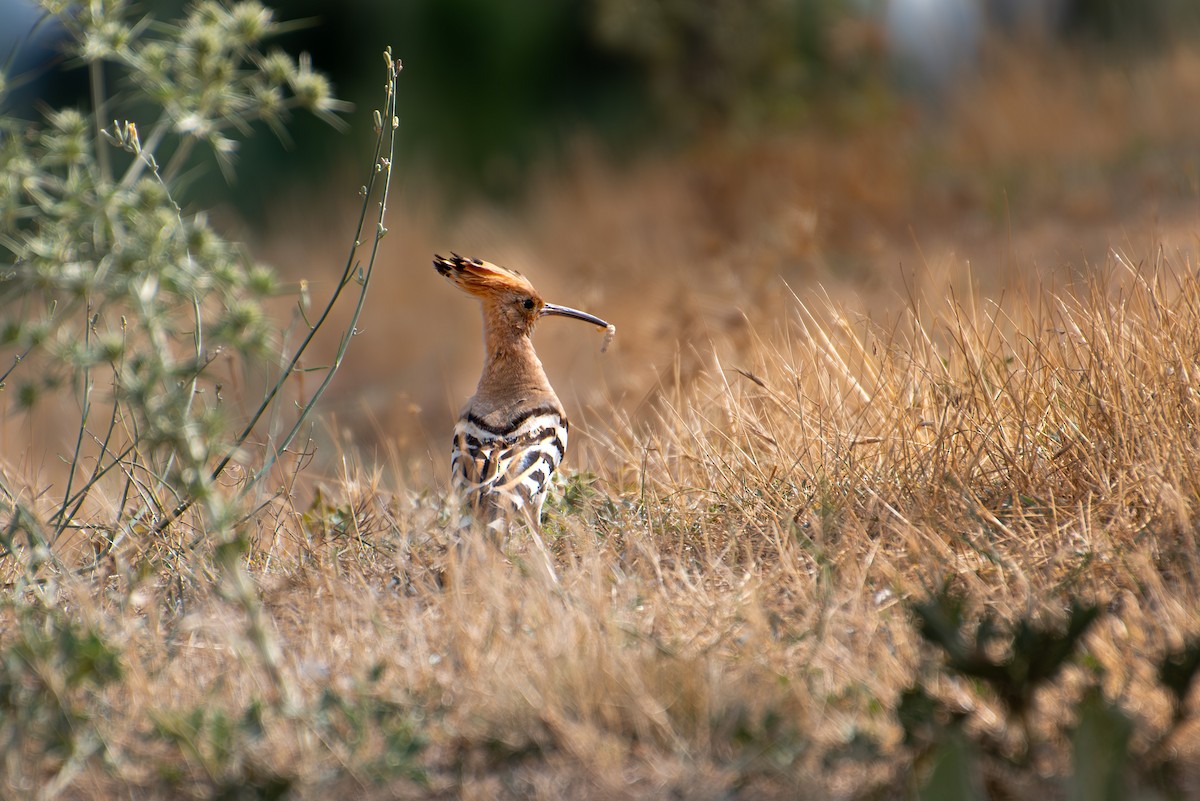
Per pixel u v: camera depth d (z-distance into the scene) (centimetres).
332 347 2395
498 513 955
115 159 2209
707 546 873
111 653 643
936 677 633
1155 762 556
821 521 875
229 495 1018
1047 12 3744
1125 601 730
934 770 526
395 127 892
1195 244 1253
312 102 775
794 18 3556
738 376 1220
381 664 662
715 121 3319
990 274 1911
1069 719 588
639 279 2027
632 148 3516
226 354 1082
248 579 857
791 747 588
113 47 758
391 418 1752
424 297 2536
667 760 600
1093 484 881
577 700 635
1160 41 3388
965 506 869
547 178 3319
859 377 1111
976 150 2931
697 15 3472
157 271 647
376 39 3931
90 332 865
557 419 1098
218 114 788
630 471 1125
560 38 3959
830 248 2372
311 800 585
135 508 1050
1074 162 2736
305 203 3350
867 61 3488
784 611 756
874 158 2867
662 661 665
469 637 705
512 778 600
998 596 750
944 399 1011
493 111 3856
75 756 600
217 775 593
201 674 717
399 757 594
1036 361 1027
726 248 2100
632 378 1433
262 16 762
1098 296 1042
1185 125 2753
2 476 1041
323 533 1000
